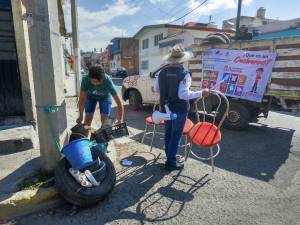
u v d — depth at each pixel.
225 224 2.85
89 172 3.12
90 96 4.32
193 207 3.14
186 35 20.75
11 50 5.21
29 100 5.18
